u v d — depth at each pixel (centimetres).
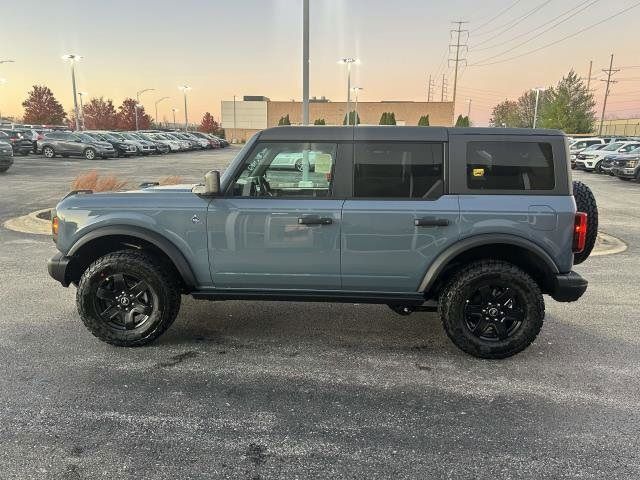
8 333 460
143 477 268
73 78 4553
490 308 411
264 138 405
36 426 313
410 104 8612
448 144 396
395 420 327
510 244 394
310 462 283
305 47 1203
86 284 416
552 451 295
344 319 511
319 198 404
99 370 391
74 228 421
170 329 479
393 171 400
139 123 8756
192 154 4384
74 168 2414
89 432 308
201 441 301
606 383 380
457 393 363
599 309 552
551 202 390
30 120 6862
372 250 401
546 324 505
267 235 407
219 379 380
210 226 410
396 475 272
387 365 408
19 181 1758
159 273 417
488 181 396
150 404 342
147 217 413
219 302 557
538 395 362
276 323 497
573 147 3216
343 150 401
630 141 2738
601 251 843
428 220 392
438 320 512
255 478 269
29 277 638
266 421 324
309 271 411
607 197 1627
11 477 266
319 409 339
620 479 271
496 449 297
